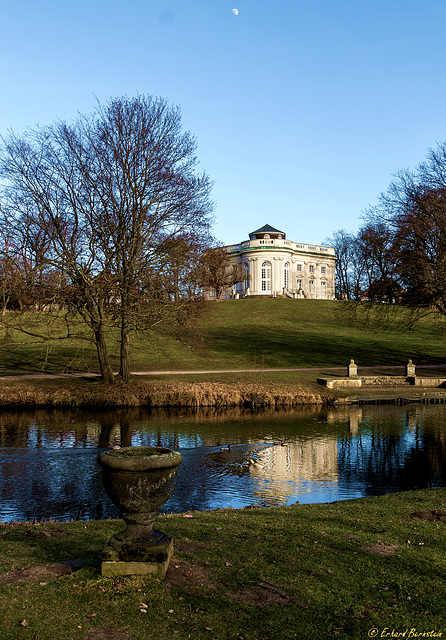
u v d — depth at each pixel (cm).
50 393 2959
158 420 2600
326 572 593
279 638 447
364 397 3284
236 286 10044
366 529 776
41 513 1224
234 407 3056
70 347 4778
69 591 523
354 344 5462
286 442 2119
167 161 2961
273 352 4925
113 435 2200
